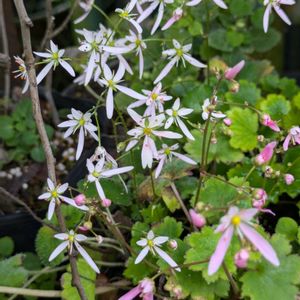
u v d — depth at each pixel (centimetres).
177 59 15
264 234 13
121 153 16
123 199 15
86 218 14
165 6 17
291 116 17
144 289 12
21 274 15
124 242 14
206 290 13
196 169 18
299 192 16
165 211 16
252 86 18
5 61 15
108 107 14
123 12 15
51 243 16
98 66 14
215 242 13
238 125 17
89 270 15
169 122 14
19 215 18
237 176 16
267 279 12
